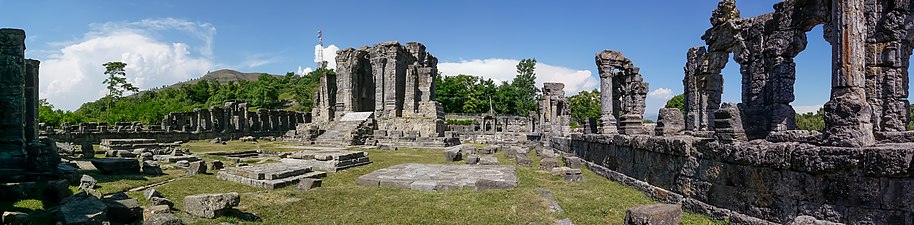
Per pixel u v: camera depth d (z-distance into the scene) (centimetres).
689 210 989
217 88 10556
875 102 943
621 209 981
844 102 741
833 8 805
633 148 1332
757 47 1270
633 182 1288
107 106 7506
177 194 1131
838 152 696
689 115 1642
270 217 902
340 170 1747
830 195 709
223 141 4131
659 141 1145
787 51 1167
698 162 991
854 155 678
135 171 1538
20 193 955
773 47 1189
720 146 912
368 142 3516
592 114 8712
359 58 4784
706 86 1587
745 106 1214
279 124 5572
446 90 9369
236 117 4969
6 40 1237
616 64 2127
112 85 8156
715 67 1559
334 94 4972
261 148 3080
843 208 692
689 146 1023
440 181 1339
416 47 5003
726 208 894
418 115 4431
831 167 701
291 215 923
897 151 636
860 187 676
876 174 656
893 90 937
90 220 703
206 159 2172
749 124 1177
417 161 2181
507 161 2156
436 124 4097
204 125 4512
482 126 4794
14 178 1104
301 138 3941
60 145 2233
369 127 3975
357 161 1962
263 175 1355
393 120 4238
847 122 731
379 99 4481
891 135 851
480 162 1991
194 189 1228
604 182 1416
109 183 1256
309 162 1848
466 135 4731
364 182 1368
